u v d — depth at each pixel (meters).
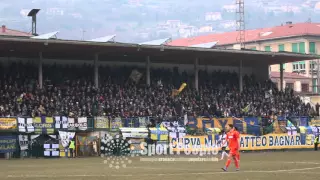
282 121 50.03
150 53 51.66
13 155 38.06
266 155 41.41
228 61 60.22
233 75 61.94
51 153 38.97
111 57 54.00
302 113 58.44
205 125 46.84
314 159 36.03
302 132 49.47
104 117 41.84
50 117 39.66
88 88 48.34
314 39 106.12
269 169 26.66
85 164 31.11
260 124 49.62
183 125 45.69
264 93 59.91
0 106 40.47
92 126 41.06
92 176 22.41
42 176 22.52
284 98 60.75
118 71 55.66
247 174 23.47
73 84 48.81
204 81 59.53
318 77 96.69
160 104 50.03
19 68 49.03
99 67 54.44
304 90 96.62
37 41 41.53
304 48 105.38
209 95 55.06
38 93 45.00
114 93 49.88
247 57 57.16
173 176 22.33
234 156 25.73
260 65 64.62
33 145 38.69
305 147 49.47
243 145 45.66
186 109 50.19
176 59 57.25
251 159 36.12
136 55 52.94
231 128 25.73
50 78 49.91
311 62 98.25
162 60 57.94
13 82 46.03
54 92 46.19
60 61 53.25
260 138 46.75
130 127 42.97
